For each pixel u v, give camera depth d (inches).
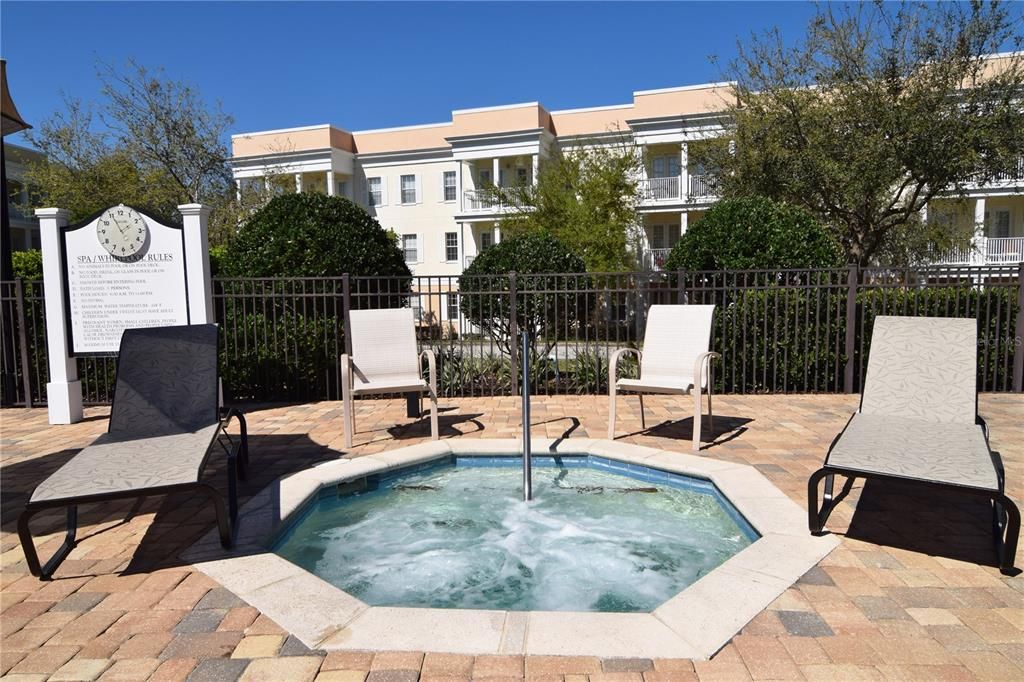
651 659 84.4
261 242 322.3
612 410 206.2
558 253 378.9
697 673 81.3
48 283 263.9
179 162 831.1
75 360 273.6
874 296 301.3
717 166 625.0
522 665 83.4
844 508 142.6
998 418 242.2
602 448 196.7
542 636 90.0
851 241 576.1
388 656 86.3
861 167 495.2
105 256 264.1
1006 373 303.6
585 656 85.3
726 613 95.7
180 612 100.1
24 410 298.8
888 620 94.3
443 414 266.4
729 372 311.6
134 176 781.3
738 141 586.9
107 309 266.2
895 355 163.8
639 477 184.4
